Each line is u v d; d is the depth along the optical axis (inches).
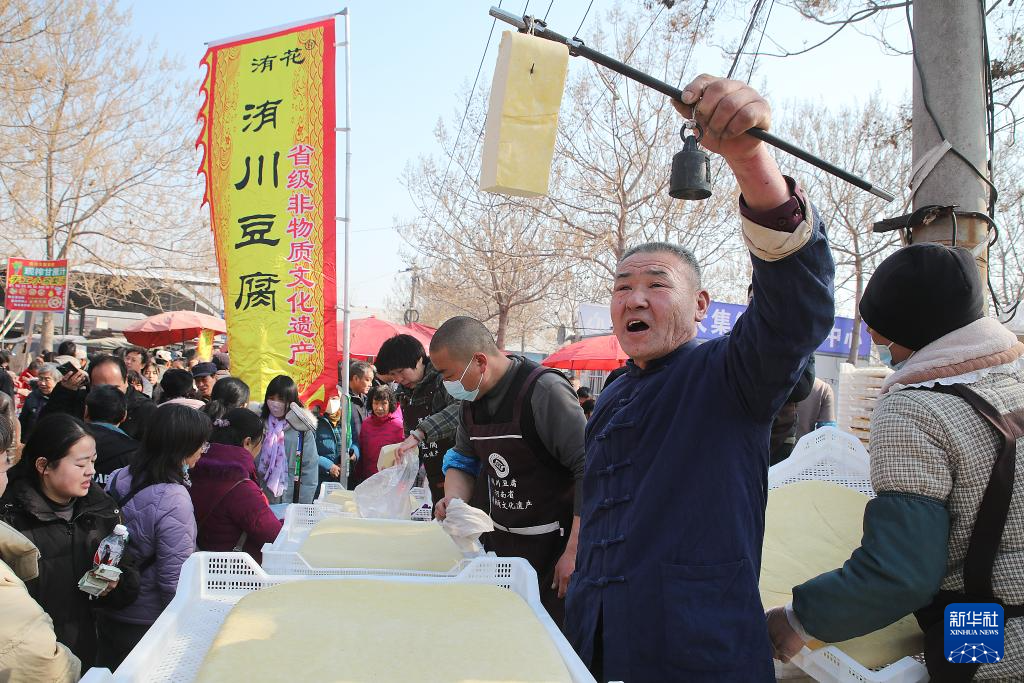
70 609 87.4
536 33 45.3
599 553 59.0
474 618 46.7
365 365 263.0
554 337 1322.6
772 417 54.7
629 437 59.7
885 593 51.0
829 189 576.1
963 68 98.0
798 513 78.6
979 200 96.8
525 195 44.0
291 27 221.6
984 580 51.4
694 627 51.3
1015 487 51.4
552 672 39.9
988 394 53.9
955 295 56.1
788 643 57.2
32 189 608.7
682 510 54.3
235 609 46.3
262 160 217.8
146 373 342.3
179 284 758.5
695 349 60.1
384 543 78.8
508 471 92.5
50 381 258.7
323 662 39.5
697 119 42.8
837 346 521.0
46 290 424.5
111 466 130.5
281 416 191.5
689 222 530.0
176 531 98.0
